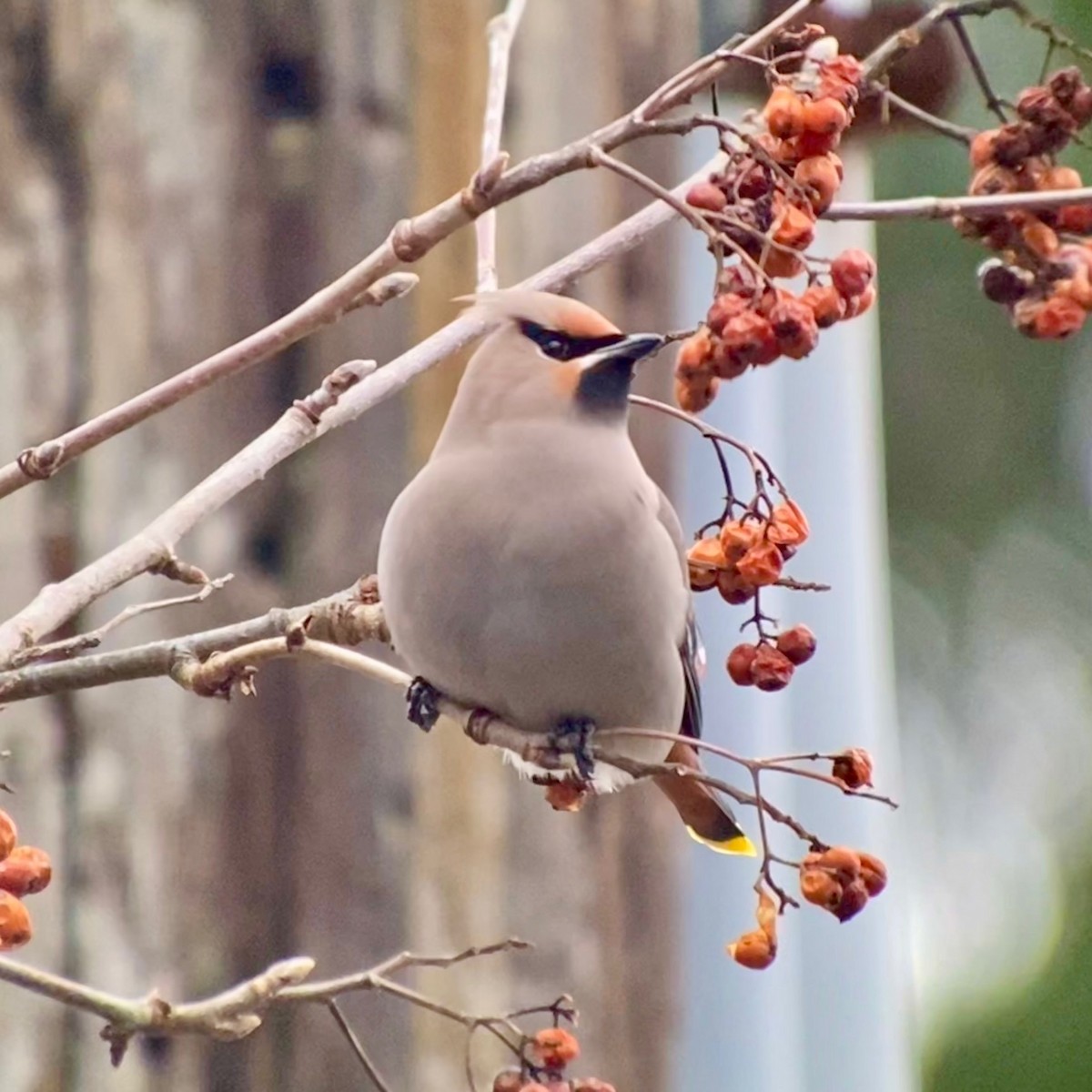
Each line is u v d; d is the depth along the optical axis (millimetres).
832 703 12109
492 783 11469
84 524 10969
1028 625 20312
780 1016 12094
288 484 11430
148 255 11234
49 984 7023
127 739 10953
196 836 11055
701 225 6406
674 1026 11781
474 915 11391
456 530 7711
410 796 11438
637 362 8188
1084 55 7055
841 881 6605
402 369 8055
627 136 6605
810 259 6625
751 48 6719
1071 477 20156
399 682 6906
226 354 7023
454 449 8016
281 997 7129
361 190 11648
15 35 11180
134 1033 7078
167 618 11062
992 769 20406
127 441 11078
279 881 11266
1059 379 20078
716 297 6496
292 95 11719
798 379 12242
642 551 7801
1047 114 6973
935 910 20031
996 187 7055
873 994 12102
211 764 11117
